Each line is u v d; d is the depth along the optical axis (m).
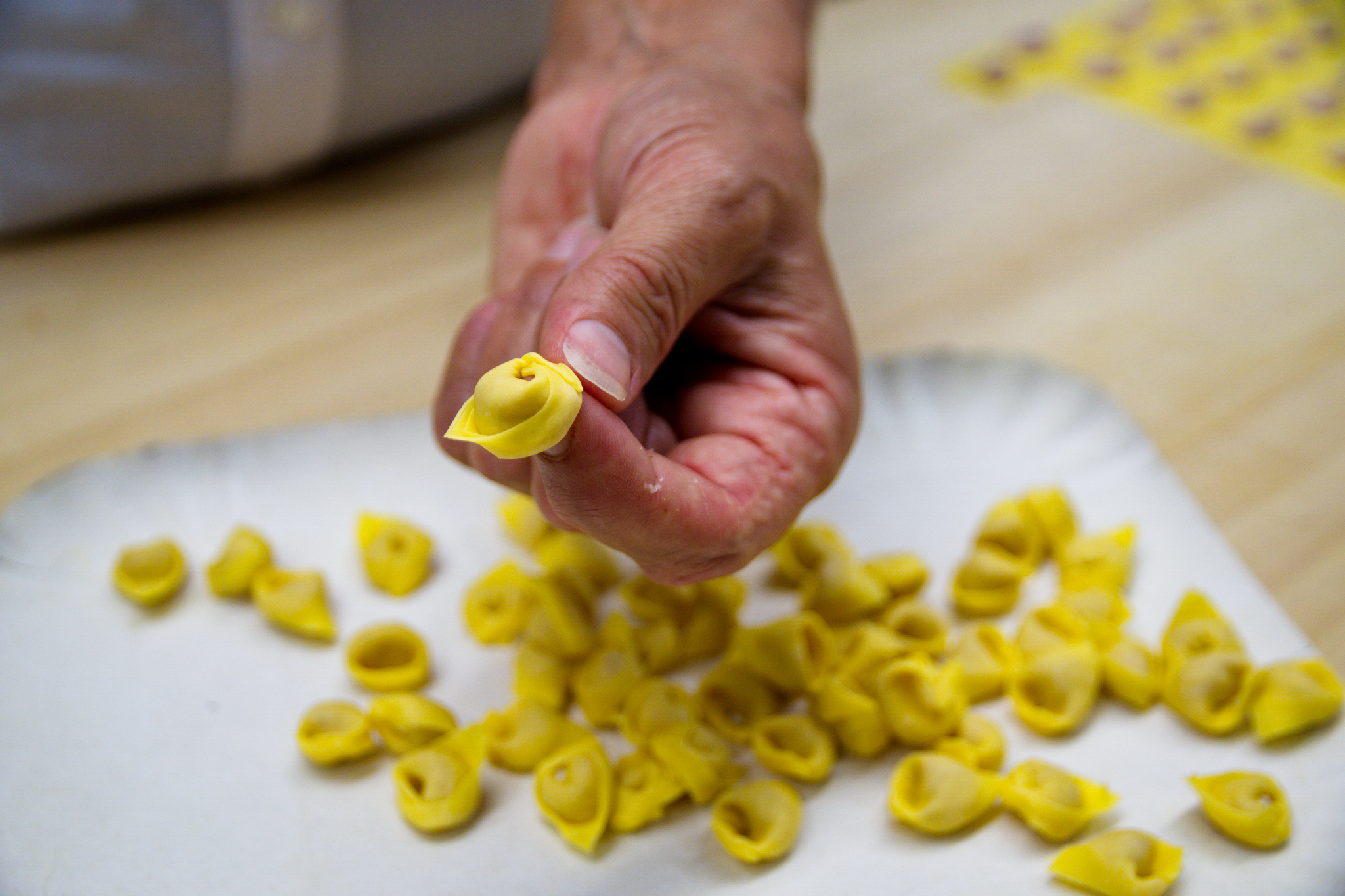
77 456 0.54
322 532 0.51
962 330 0.59
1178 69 0.75
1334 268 0.62
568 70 0.56
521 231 0.53
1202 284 0.61
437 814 0.43
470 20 0.65
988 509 0.51
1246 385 0.57
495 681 0.47
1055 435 0.53
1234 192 0.66
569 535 0.50
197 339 0.59
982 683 0.46
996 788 0.43
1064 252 0.63
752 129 0.45
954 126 0.71
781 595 0.49
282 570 0.50
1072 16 0.81
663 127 0.45
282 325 0.60
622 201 0.45
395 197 0.67
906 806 0.43
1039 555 0.50
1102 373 0.57
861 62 0.77
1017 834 0.43
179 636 0.48
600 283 0.38
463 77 0.68
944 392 0.54
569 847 0.43
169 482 0.52
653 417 0.44
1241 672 0.45
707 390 0.44
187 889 0.42
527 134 0.53
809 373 0.44
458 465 0.53
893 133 0.70
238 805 0.44
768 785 0.43
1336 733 0.44
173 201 0.66
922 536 0.51
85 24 0.58
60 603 0.49
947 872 0.42
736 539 0.41
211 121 0.62
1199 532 0.50
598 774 0.43
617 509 0.37
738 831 0.44
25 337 0.59
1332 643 0.48
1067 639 0.47
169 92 0.60
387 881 0.43
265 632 0.48
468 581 0.50
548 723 0.45
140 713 0.46
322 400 0.56
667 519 0.38
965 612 0.49
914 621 0.48
